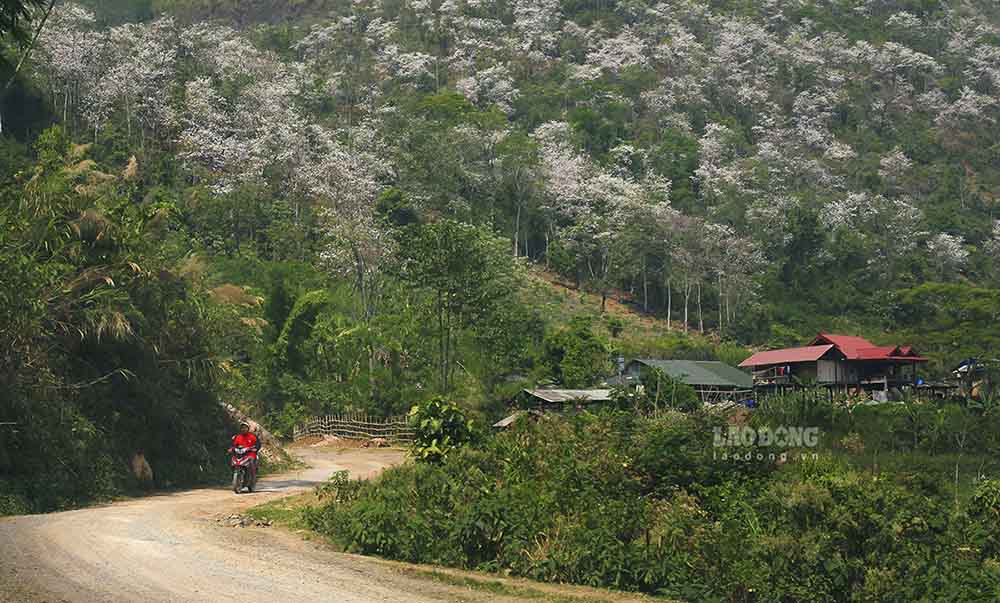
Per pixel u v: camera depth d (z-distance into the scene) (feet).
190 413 75.25
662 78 434.30
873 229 323.98
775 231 304.09
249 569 30.58
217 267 184.75
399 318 151.84
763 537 30.48
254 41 460.14
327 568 31.60
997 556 31.14
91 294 59.88
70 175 68.33
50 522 40.16
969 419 86.53
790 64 468.34
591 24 488.85
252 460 61.82
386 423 130.93
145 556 31.96
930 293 246.68
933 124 442.91
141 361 65.87
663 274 279.28
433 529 35.32
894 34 521.24
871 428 85.81
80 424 57.31
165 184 255.29
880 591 27.32
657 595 30.07
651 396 76.38
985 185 390.83
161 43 338.34
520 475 40.68
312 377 150.00
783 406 90.63
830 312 272.92
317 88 370.32
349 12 512.22
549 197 300.81
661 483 39.93
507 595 28.99
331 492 47.14
